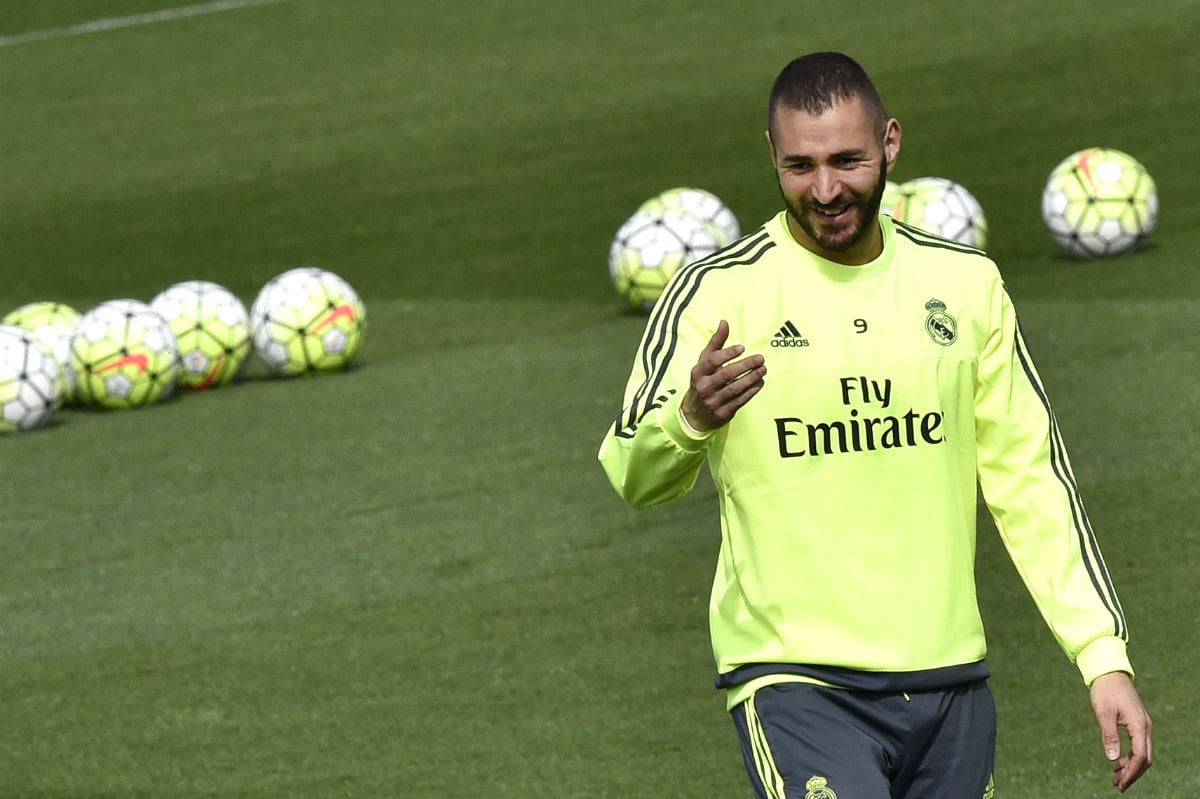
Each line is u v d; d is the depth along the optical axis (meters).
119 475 32.31
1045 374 32.47
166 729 20.80
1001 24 69.62
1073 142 56.59
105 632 24.16
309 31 82.25
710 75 68.88
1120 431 28.84
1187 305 37.25
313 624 23.88
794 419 11.63
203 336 39.59
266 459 32.50
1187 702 19.39
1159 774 17.83
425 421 34.22
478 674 21.77
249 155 66.56
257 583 25.67
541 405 34.66
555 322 43.38
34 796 19.08
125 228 60.00
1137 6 69.75
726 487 11.91
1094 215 43.56
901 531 11.68
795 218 11.60
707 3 78.50
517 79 71.62
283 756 19.78
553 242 53.03
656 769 18.78
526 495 28.77
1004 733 19.14
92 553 27.67
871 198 11.39
